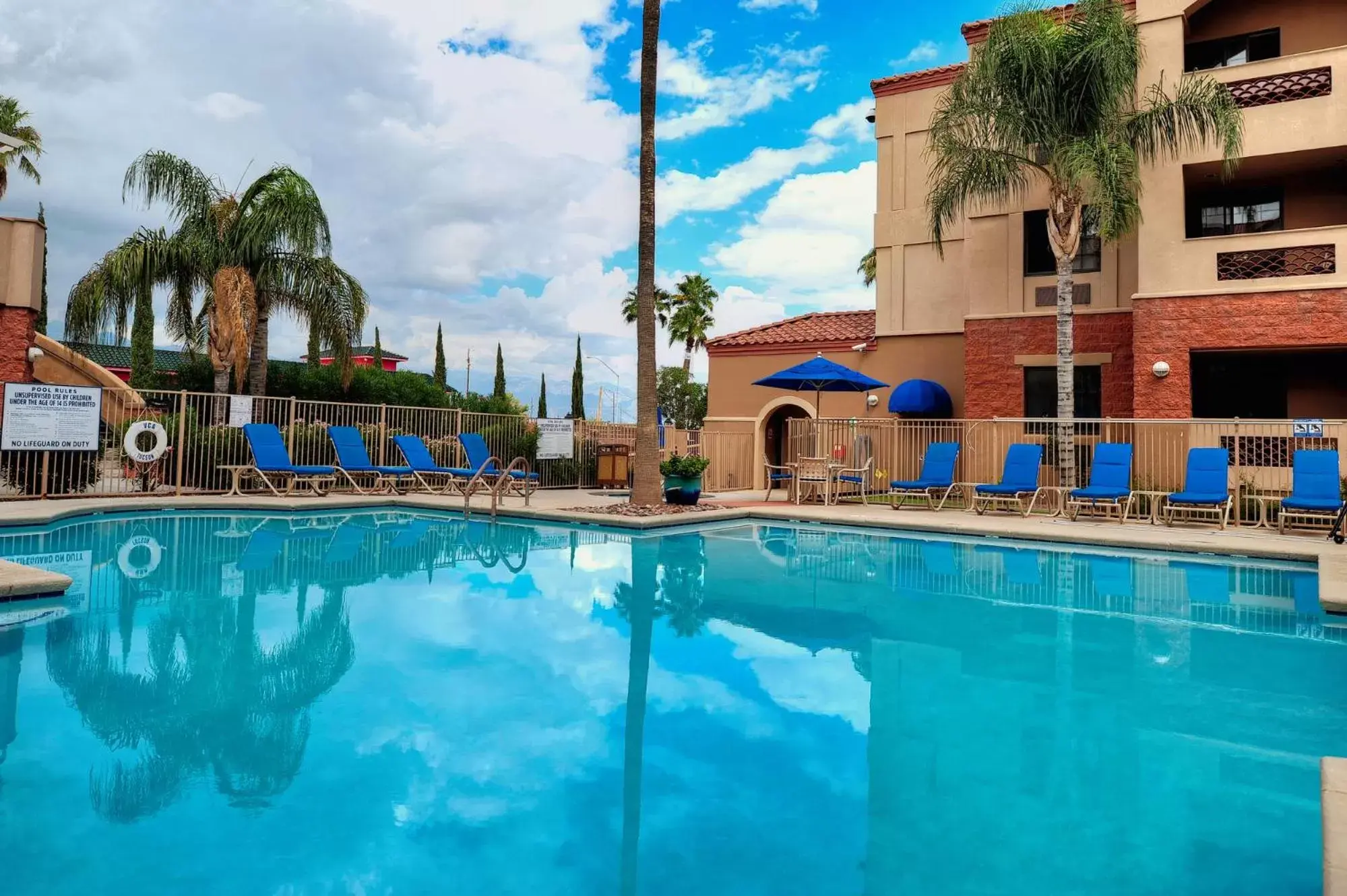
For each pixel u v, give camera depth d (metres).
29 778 3.11
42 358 19.52
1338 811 2.57
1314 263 13.44
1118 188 13.16
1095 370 16.02
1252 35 15.09
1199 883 2.50
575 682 4.49
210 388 19.95
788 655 5.16
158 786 3.06
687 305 46.88
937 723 3.94
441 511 13.45
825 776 3.28
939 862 2.61
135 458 13.72
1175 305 14.03
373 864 2.52
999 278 16.78
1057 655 5.24
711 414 21.89
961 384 18.19
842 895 2.39
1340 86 13.17
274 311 18.55
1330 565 7.93
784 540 11.05
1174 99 14.03
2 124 21.08
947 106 14.98
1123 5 14.70
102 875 2.41
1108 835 2.81
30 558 8.11
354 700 4.12
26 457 13.10
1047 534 10.88
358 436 15.38
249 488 15.28
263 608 6.14
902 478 17.69
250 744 3.51
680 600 6.87
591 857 2.60
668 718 3.94
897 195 18.98
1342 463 13.20
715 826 2.84
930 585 7.74
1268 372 15.81
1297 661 5.13
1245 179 15.18
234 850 2.59
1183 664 5.03
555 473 19.52
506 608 6.36
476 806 2.96
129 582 7.01
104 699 4.04
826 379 15.43
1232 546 9.61
